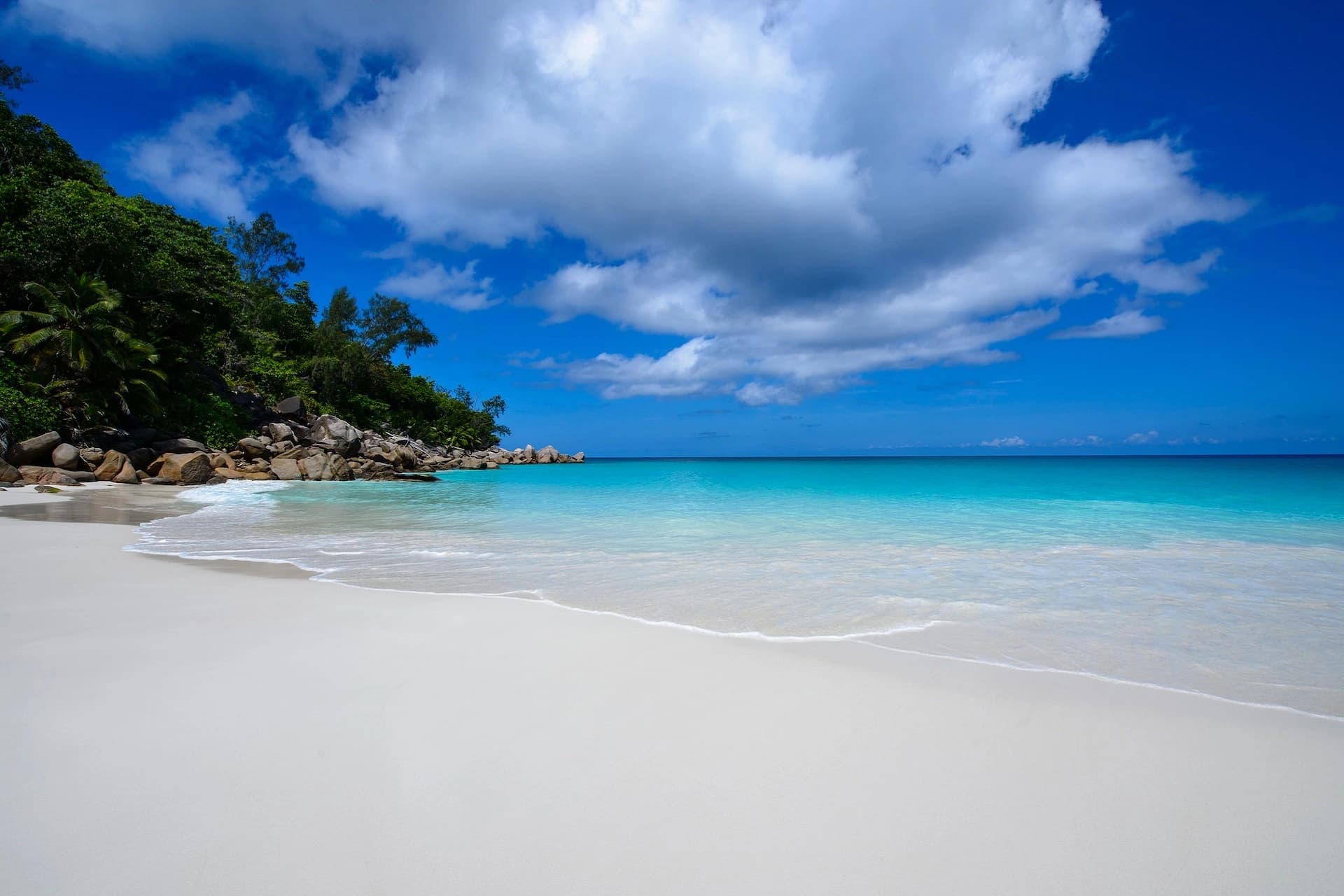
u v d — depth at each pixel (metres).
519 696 3.35
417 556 8.20
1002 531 11.02
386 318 59.31
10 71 30.66
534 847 2.05
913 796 2.43
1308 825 2.29
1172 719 3.23
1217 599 5.96
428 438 57.66
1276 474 28.61
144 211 34.72
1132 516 13.17
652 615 5.23
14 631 4.38
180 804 2.23
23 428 19.98
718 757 2.71
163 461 22.14
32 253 22.64
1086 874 1.99
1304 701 3.50
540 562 7.82
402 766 2.55
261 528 10.98
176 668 3.65
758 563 7.81
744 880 1.92
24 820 2.11
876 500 17.25
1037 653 4.30
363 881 1.86
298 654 3.96
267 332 45.59
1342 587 6.45
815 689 3.55
